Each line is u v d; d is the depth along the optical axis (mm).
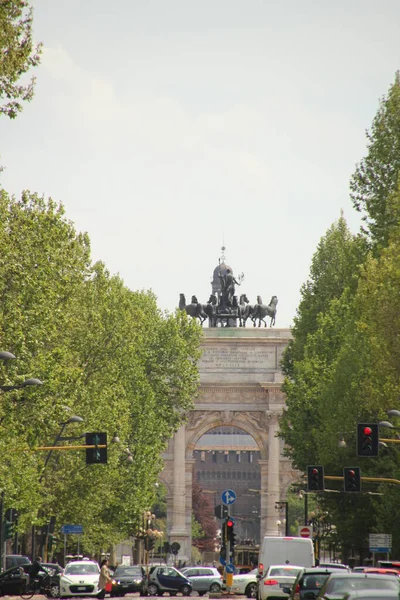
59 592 186125
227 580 178500
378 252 197750
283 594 136750
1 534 173500
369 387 181750
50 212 169500
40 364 152000
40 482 195375
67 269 171875
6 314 149500
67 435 197750
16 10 111188
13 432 152875
